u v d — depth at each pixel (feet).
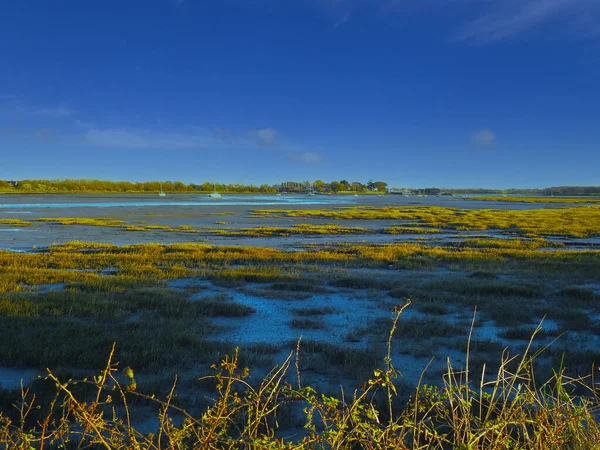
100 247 82.02
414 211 239.30
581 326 33.24
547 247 93.86
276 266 60.80
